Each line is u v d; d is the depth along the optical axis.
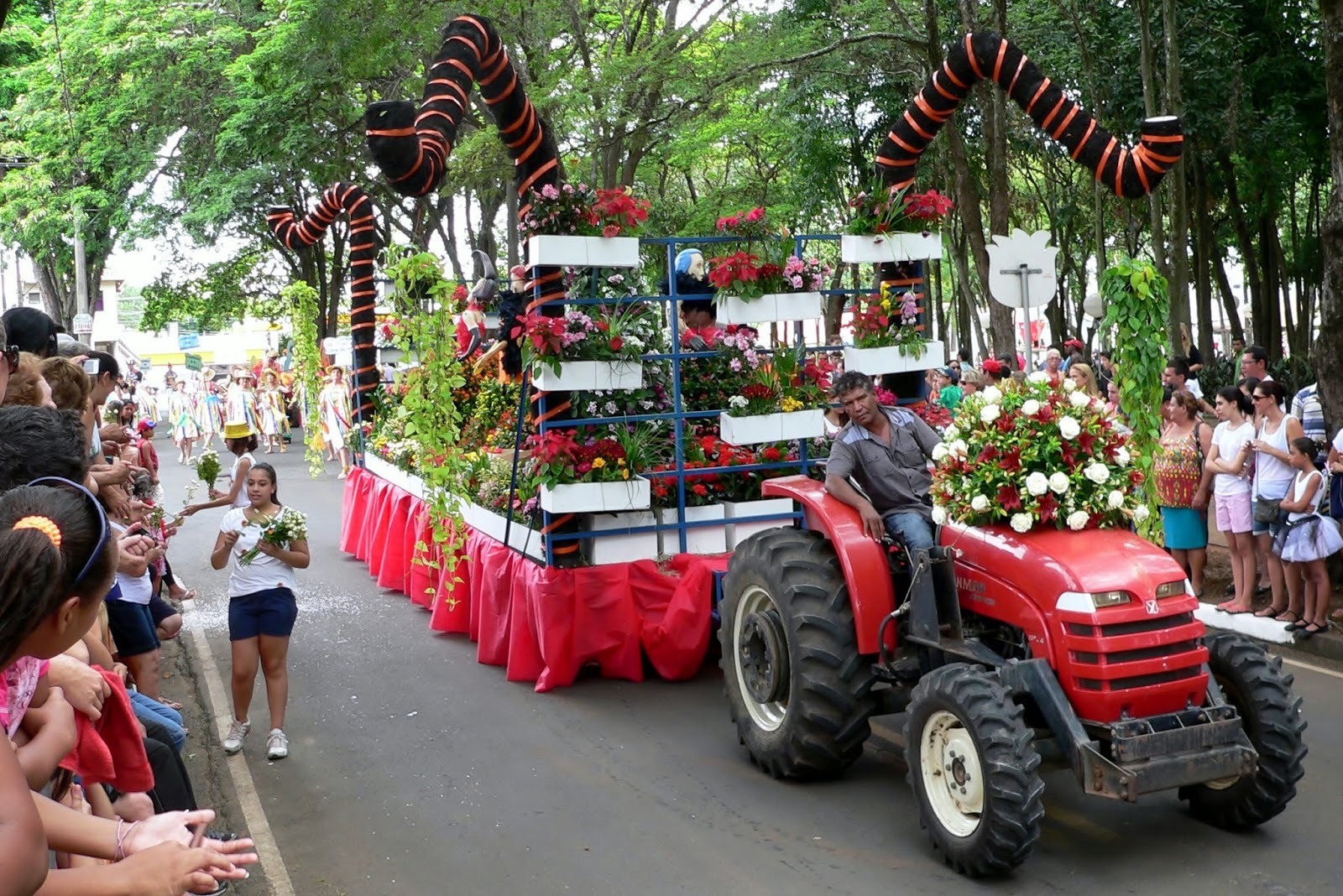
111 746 3.48
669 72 17.92
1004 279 9.79
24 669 2.75
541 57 18.45
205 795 6.29
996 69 8.36
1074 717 4.95
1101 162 8.22
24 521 2.24
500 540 8.84
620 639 7.96
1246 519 8.61
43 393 4.37
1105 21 18.55
